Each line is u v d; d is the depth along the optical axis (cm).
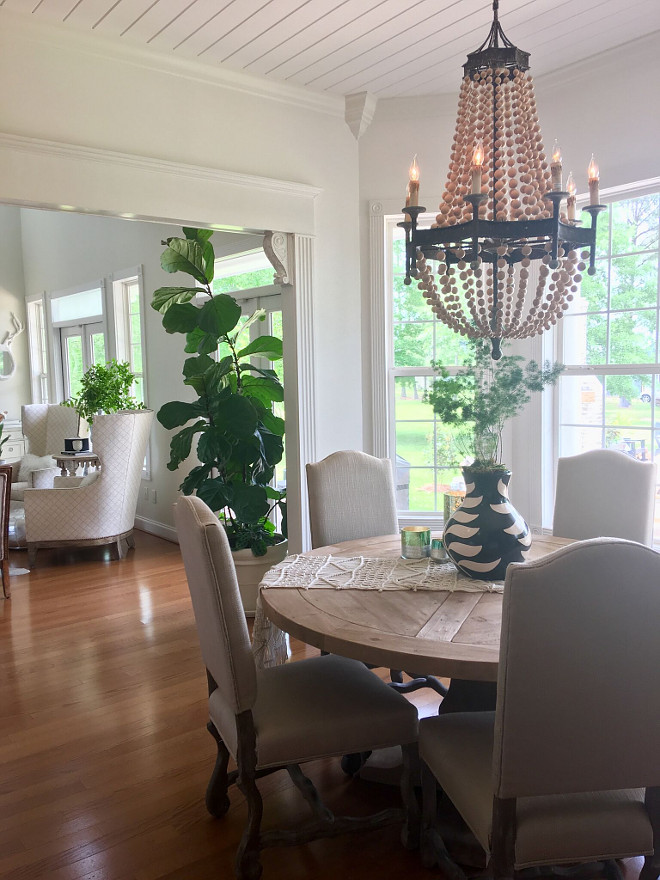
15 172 303
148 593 461
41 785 246
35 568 530
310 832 200
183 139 353
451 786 174
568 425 397
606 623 143
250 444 404
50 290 801
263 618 254
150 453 628
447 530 230
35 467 639
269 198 380
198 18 308
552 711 146
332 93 400
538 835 151
